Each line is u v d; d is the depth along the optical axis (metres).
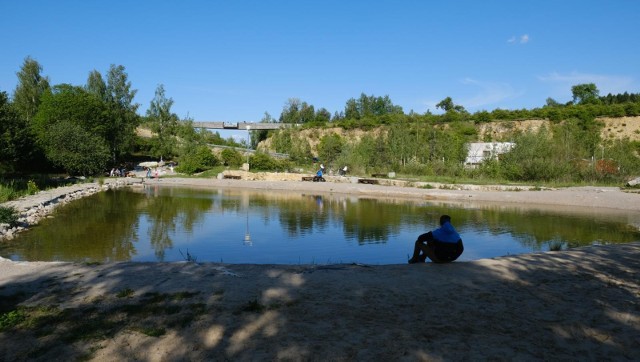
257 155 49.94
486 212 21.70
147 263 8.97
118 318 5.78
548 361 4.62
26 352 4.79
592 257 9.67
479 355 4.74
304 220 18.62
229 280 7.61
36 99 57.31
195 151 52.28
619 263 9.09
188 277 7.81
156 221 18.16
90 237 14.59
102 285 7.29
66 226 16.77
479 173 39.66
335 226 17.12
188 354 4.77
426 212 21.47
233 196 29.38
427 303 6.44
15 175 36.59
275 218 19.17
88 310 6.07
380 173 43.78
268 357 4.68
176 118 64.25
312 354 4.75
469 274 8.10
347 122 85.19
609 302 6.54
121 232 15.60
